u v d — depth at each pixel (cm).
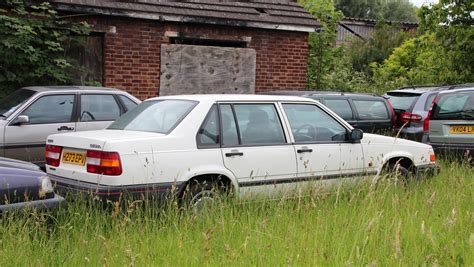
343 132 750
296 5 1563
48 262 449
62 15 1247
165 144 608
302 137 711
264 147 671
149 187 589
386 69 2459
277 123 698
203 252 452
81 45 1291
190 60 1394
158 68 1359
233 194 631
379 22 3772
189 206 593
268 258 440
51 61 1215
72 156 626
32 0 1202
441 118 1032
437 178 789
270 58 1494
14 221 484
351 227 516
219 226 523
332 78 1859
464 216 582
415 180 770
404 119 1236
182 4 1380
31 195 511
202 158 625
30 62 1183
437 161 945
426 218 561
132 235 502
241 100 680
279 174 678
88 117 959
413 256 458
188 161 614
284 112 707
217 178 635
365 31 4112
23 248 452
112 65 1308
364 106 1162
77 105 955
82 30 1241
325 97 1120
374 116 1169
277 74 1505
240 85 1457
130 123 678
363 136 761
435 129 1040
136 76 1337
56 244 488
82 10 1249
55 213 518
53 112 934
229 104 670
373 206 586
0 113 922
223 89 1437
